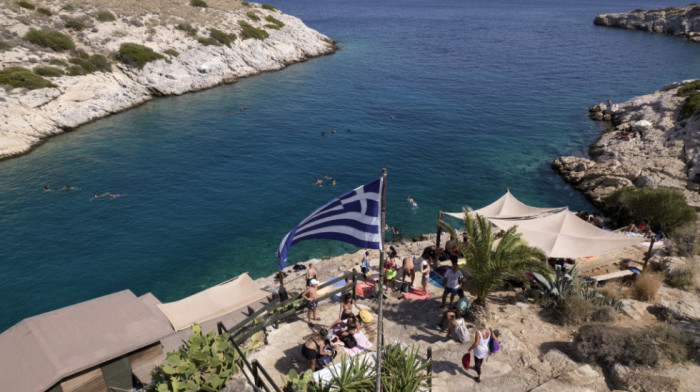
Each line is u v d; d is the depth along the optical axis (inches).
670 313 589.6
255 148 2014.0
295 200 1574.8
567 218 764.0
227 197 1582.2
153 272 1186.0
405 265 687.1
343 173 1788.9
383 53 4131.4
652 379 456.1
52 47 2480.3
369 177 1760.6
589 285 699.4
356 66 3622.0
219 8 3742.6
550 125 2370.8
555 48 4500.5
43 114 2123.5
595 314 590.2
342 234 352.8
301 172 1791.3
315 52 3934.5
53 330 580.1
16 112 2015.3
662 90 2672.2
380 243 337.1
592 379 477.4
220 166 1823.3
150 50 2829.7
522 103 2731.3
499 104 2709.2
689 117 1943.9
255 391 432.1
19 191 1576.0
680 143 1784.0
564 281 649.0
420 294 690.8
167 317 724.7
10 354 540.4
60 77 2282.2
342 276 664.4
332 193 1627.7
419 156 1964.8
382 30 5502.0
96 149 1967.3
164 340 683.4
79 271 1177.4
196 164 1835.6
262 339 592.1
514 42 4840.1
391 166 1861.5
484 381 486.6
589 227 745.6
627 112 2380.7
